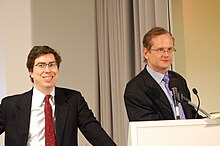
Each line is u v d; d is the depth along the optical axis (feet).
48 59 7.73
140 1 12.42
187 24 12.71
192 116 7.66
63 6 14.35
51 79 7.79
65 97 8.13
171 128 5.47
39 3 14.02
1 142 14.37
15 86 14.46
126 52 12.80
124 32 12.87
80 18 14.57
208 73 12.74
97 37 14.29
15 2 14.51
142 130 5.43
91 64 14.58
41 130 7.85
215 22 12.89
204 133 5.51
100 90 14.12
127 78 12.75
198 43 12.76
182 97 7.22
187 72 12.60
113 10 13.56
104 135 7.88
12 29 14.58
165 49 7.62
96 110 14.16
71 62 14.30
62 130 7.77
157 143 5.44
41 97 7.99
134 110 7.52
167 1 11.84
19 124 7.82
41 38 13.96
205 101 12.62
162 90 7.74
